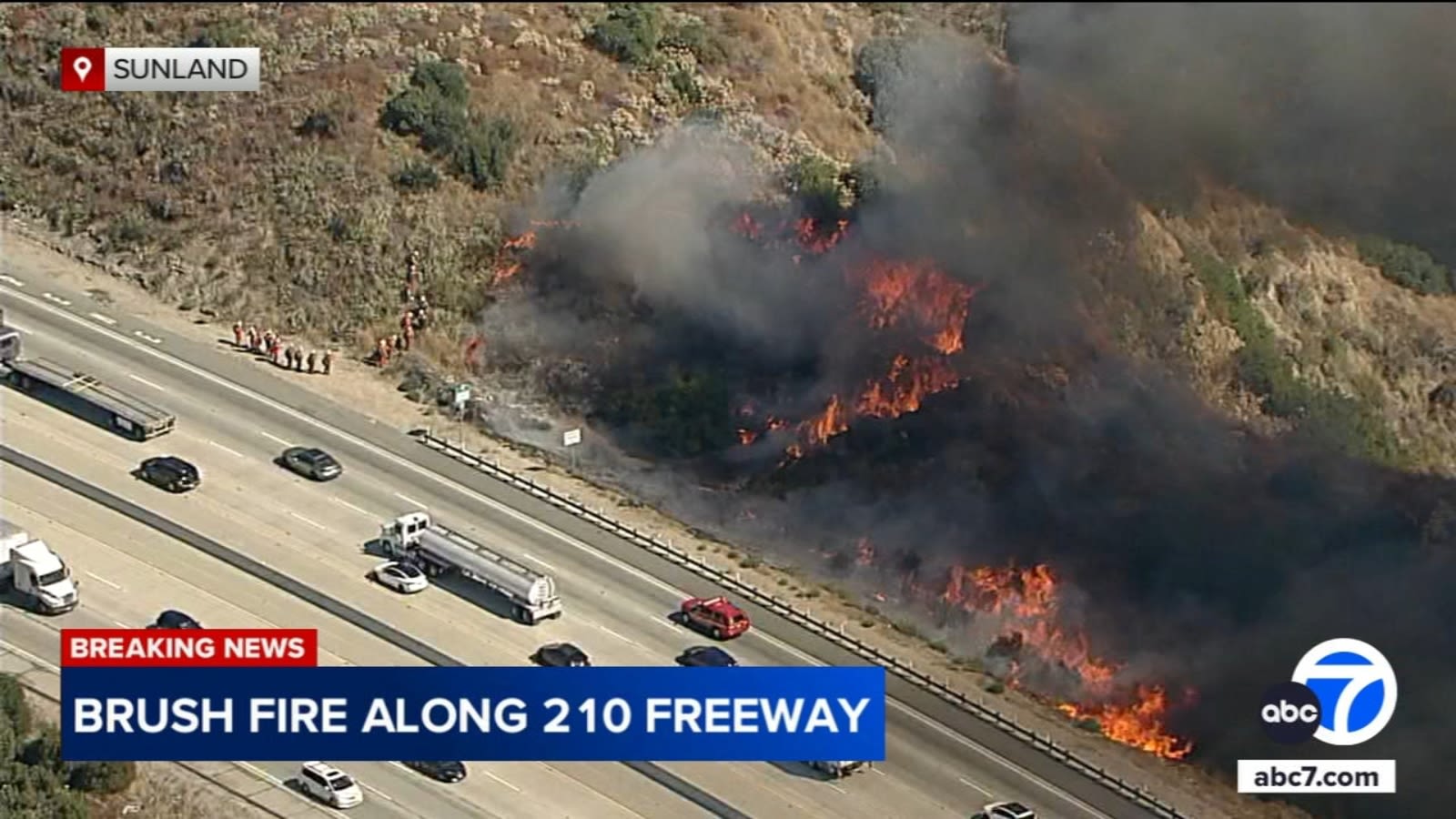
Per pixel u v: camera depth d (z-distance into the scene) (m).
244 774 96.12
